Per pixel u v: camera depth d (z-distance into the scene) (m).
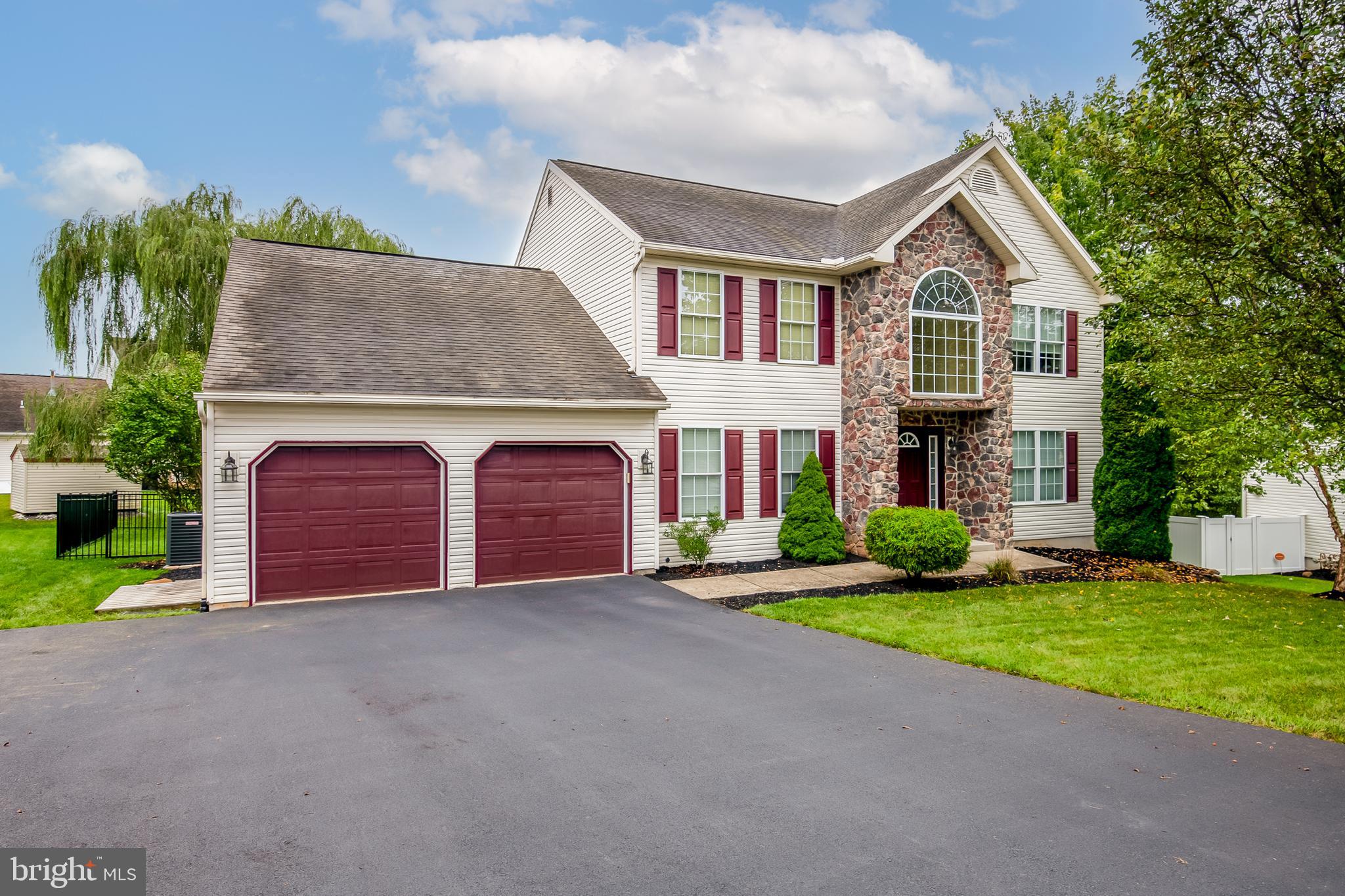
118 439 17.12
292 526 11.23
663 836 4.21
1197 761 5.30
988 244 16.12
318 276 14.62
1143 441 15.55
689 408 14.64
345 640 8.88
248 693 6.82
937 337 15.65
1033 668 7.61
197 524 14.27
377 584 11.80
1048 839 4.17
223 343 11.61
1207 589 12.32
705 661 8.01
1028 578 13.23
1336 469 12.49
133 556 15.62
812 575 13.43
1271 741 5.70
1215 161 7.06
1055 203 24.48
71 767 5.16
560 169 17.52
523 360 13.69
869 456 15.21
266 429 11.00
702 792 4.78
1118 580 13.17
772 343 15.45
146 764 5.21
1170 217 7.67
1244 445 12.66
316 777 5.00
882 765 5.23
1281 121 6.60
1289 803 4.62
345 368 11.87
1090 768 5.18
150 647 8.51
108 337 22.31
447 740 5.70
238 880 3.74
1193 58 6.85
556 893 3.63
